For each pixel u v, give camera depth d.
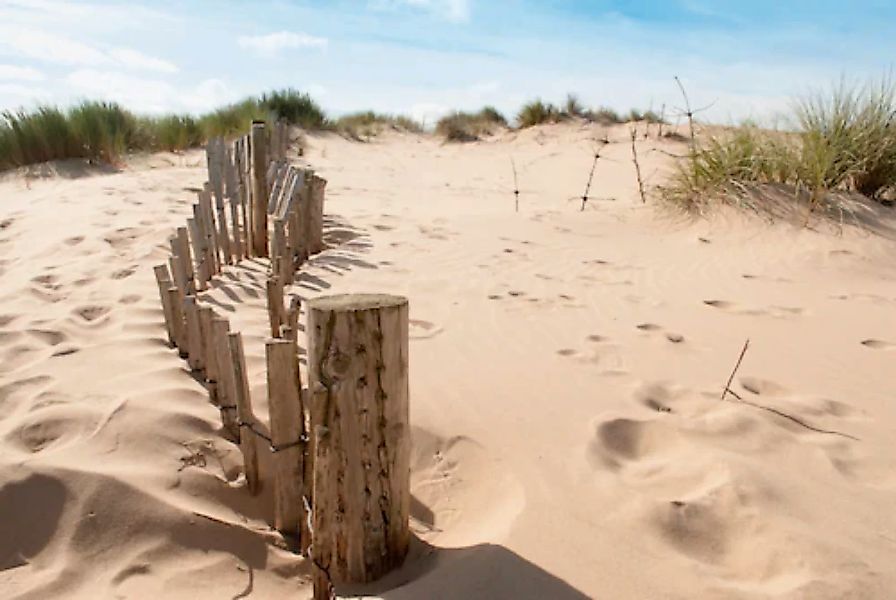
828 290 4.86
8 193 8.56
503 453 2.55
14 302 3.98
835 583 1.87
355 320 1.82
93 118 10.41
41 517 2.16
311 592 2.04
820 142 6.59
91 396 2.79
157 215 6.33
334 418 1.87
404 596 1.81
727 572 1.99
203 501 2.32
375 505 1.94
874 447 2.62
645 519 2.14
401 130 18.16
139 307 3.93
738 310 4.35
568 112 16.86
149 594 1.95
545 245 6.03
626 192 9.23
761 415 2.82
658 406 2.96
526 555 1.98
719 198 6.67
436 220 6.98
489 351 3.51
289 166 5.50
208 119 14.04
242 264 5.11
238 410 2.36
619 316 4.16
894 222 6.30
